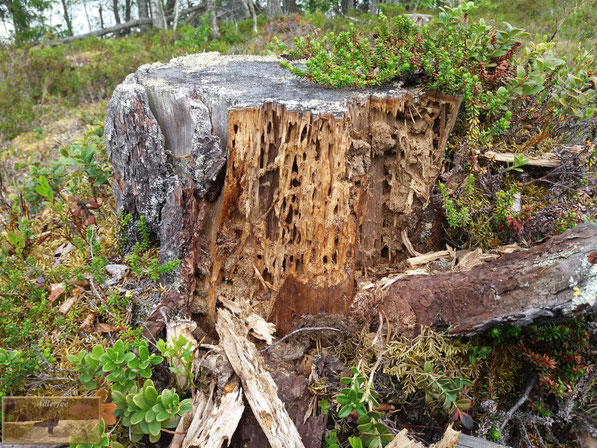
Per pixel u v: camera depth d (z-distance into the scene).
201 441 1.62
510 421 2.07
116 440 1.77
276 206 2.11
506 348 2.10
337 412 1.95
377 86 2.36
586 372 2.01
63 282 2.24
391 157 2.37
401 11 6.26
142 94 2.20
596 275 1.63
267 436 1.63
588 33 4.77
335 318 2.14
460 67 2.32
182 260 2.15
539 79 2.38
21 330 2.00
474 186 2.43
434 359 1.95
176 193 2.13
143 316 2.15
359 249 2.38
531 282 1.76
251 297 2.24
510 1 6.46
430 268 2.30
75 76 7.66
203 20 9.63
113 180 2.55
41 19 13.27
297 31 8.12
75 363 1.85
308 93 2.20
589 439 2.02
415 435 1.97
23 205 3.08
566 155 2.41
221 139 2.14
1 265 2.38
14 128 6.14
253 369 1.82
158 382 1.96
